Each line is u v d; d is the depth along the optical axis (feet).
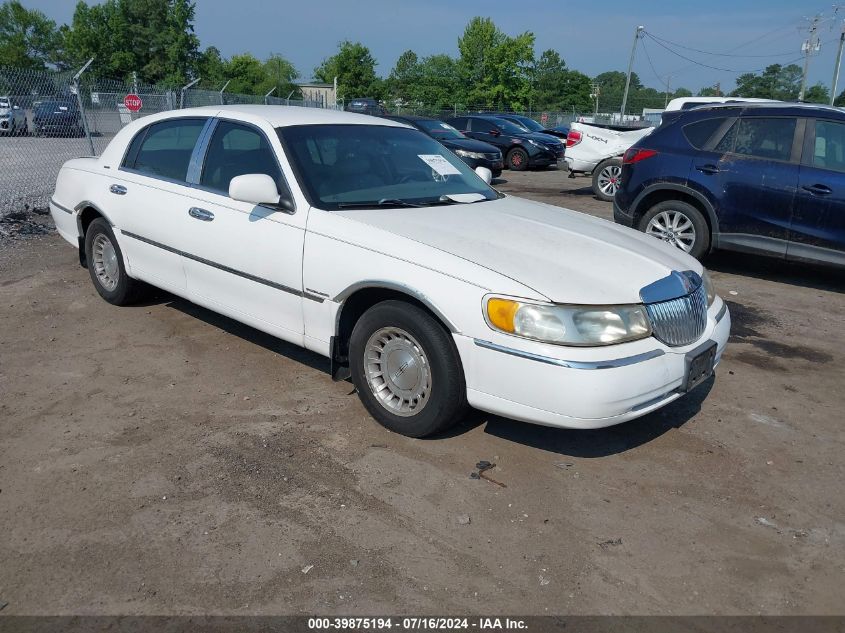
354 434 12.54
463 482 11.16
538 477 11.41
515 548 9.64
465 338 10.99
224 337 16.97
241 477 11.09
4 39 234.58
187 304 19.26
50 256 24.53
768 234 23.18
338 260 12.42
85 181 18.44
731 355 17.38
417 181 14.92
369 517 10.18
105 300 19.16
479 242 11.97
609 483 11.34
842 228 21.76
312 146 14.23
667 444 12.70
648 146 25.67
